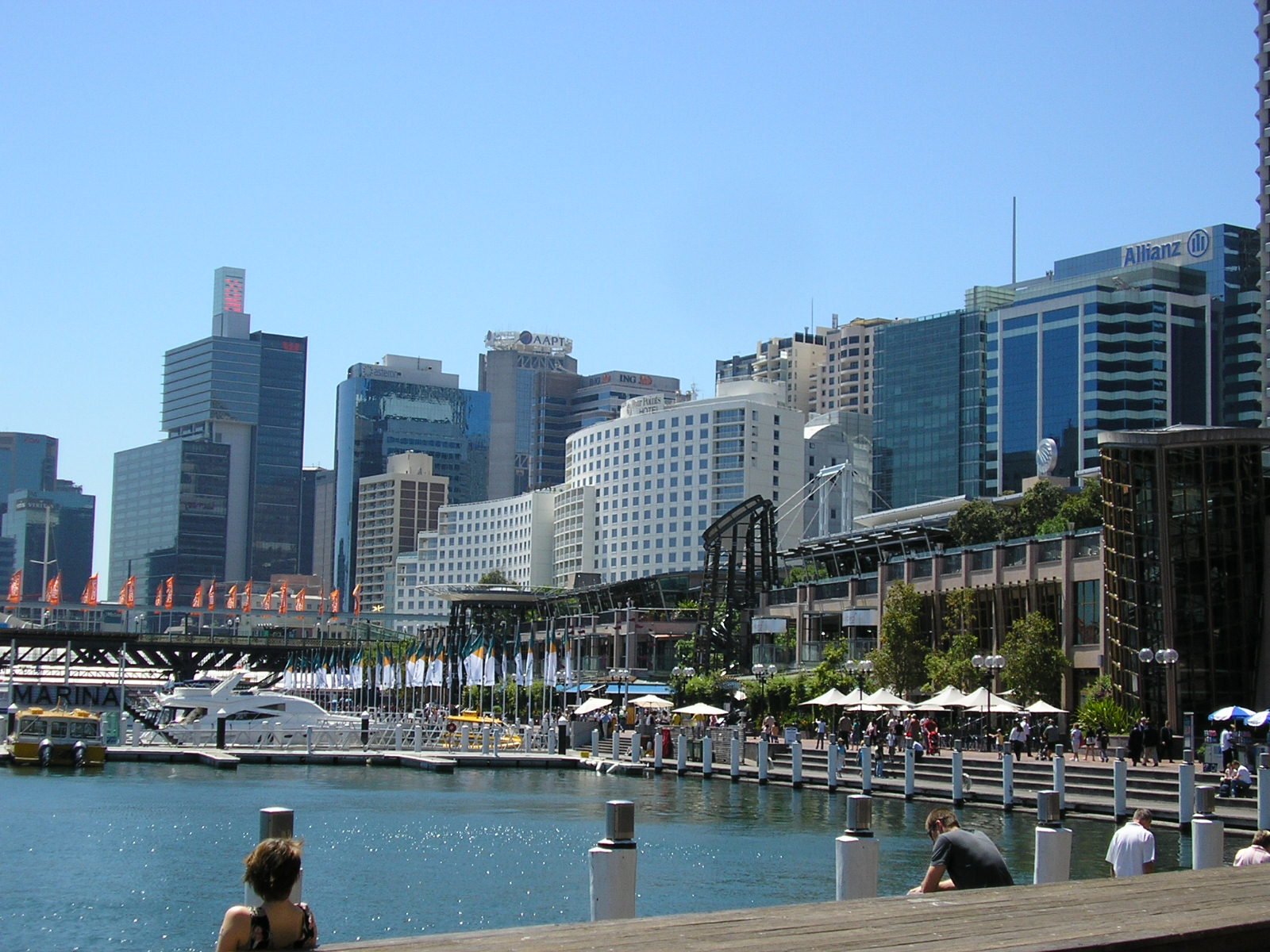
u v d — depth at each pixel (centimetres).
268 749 10231
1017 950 1245
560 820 6375
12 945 3588
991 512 15450
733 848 5344
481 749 10775
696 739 9769
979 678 9369
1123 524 8825
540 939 1270
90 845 5359
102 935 3719
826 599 12862
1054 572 9762
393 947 1220
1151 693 8619
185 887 4444
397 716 14262
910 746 7194
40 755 8844
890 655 10081
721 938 1288
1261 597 8681
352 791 7781
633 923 1357
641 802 7119
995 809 6512
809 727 10431
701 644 13812
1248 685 8612
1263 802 5081
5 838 5538
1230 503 8662
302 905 1421
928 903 1507
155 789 7669
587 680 17088
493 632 19575
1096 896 1572
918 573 11369
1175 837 5409
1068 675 9419
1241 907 1516
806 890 4362
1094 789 6456
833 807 6869
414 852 5275
